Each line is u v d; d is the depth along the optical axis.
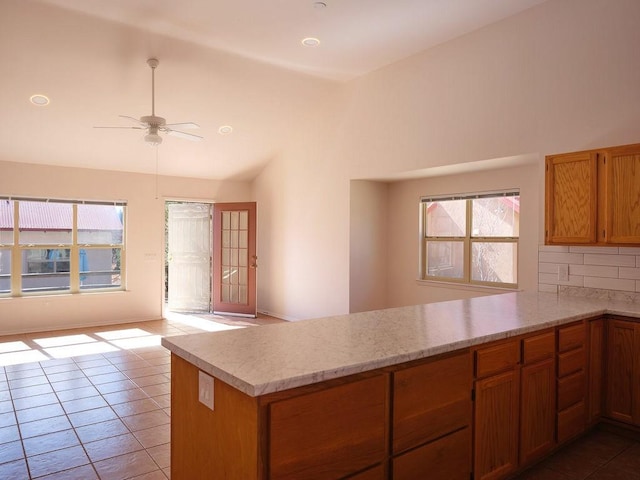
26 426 3.29
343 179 6.14
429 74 4.97
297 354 1.86
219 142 6.68
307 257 6.80
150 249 7.10
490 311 3.02
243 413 1.57
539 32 4.05
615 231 3.31
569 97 3.86
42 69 4.62
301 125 6.73
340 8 3.94
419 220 6.02
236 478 1.62
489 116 4.45
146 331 6.30
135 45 4.51
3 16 3.93
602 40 3.66
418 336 2.23
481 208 5.41
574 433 2.99
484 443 2.33
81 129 5.68
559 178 3.62
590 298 3.65
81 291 6.66
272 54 4.93
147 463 2.78
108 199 6.73
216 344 2.04
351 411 1.75
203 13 4.00
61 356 5.06
